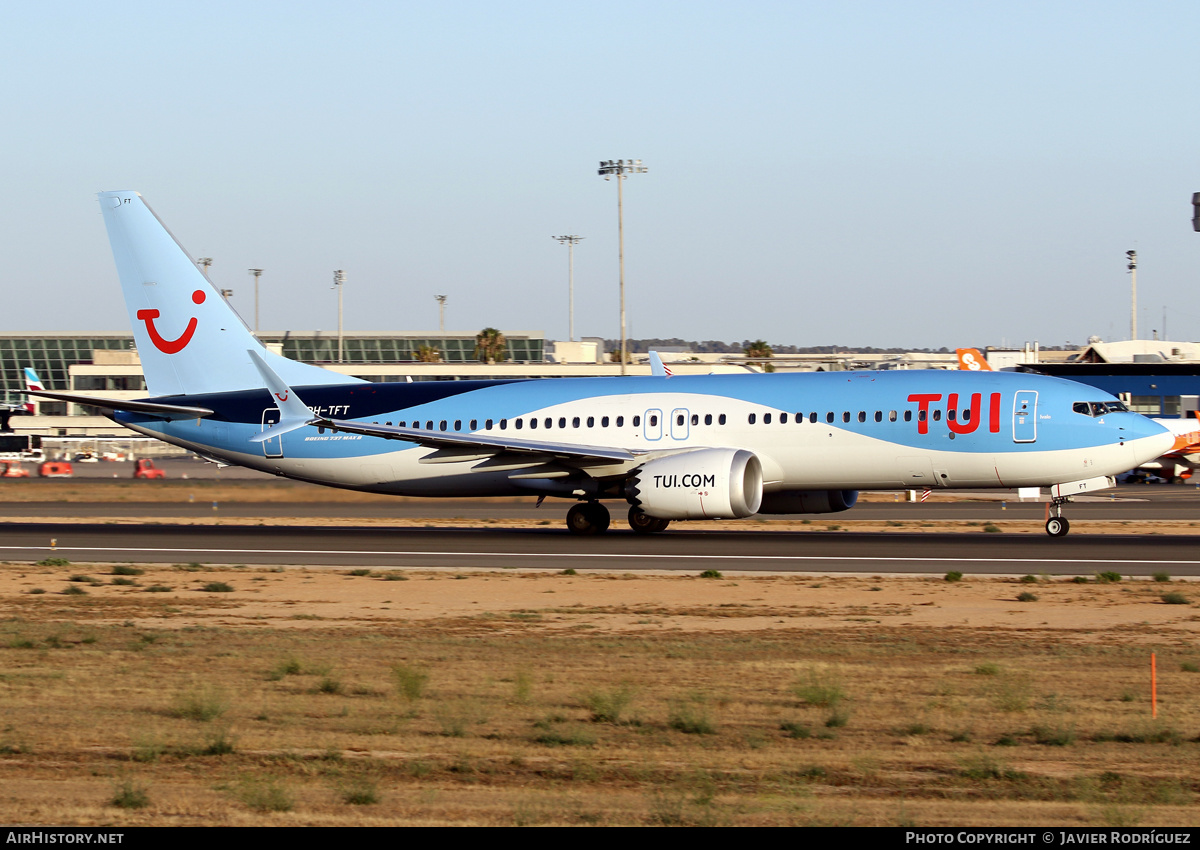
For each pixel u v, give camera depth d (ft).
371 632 166.30
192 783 89.10
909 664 137.49
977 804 83.46
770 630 164.25
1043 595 194.49
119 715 113.39
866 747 100.42
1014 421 275.59
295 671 135.74
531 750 99.14
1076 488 281.13
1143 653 143.02
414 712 114.11
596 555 263.49
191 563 257.55
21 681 130.11
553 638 159.22
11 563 261.24
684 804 81.92
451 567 246.88
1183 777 91.09
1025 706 114.32
